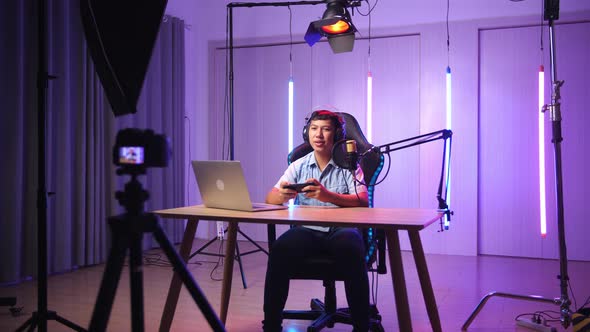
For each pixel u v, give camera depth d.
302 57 5.18
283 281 2.06
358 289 2.03
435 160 4.77
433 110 4.77
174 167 5.11
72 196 4.06
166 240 1.30
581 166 4.48
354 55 5.02
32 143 3.69
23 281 3.65
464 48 4.69
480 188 4.74
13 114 3.52
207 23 5.47
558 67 4.53
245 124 5.39
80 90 4.06
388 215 2.01
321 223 1.84
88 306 3.03
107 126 4.35
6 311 2.93
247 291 3.41
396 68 4.91
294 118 5.22
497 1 4.61
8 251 3.52
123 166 1.25
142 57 1.39
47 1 3.73
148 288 3.44
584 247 4.48
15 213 3.53
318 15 5.09
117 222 1.25
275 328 2.05
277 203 2.41
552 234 4.55
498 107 4.68
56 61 3.86
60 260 3.89
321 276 2.06
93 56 1.53
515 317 2.81
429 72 4.78
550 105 2.48
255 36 5.29
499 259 4.54
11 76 3.51
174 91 5.11
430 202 4.79
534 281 3.71
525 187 4.62
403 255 4.70
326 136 2.40
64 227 3.90
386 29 4.89
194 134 5.53
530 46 4.59
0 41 3.46
